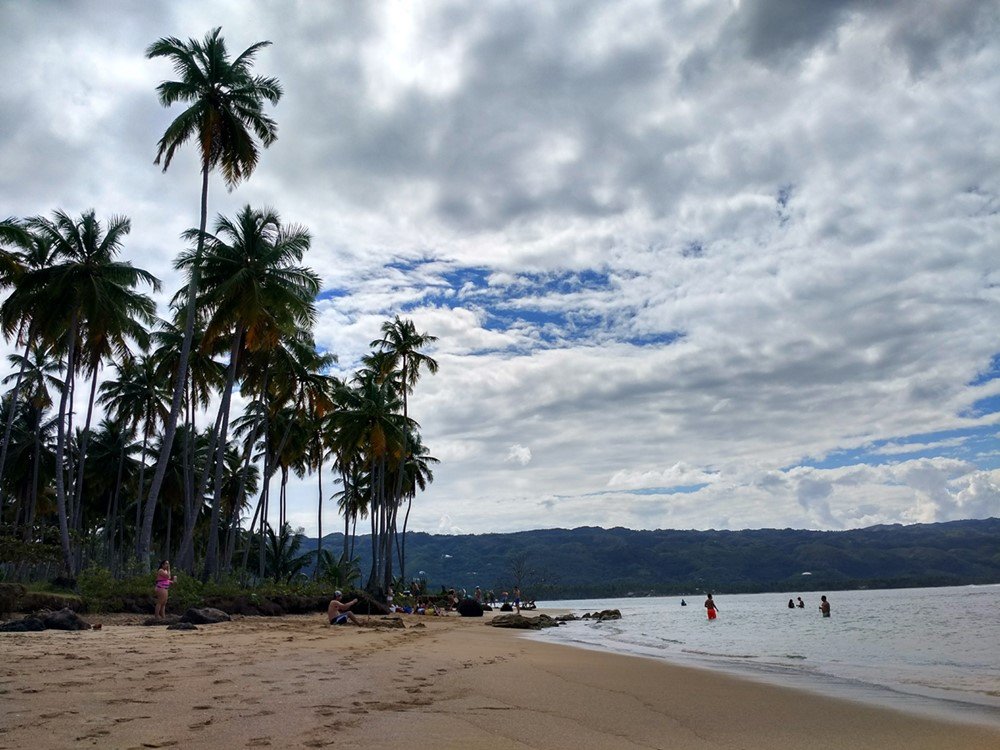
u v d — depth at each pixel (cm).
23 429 5312
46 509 6053
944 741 720
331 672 1031
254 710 705
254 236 3378
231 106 3262
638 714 833
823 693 1080
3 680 841
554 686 1042
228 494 6531
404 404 5381
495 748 597
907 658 1775
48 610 1939
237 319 3319
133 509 6756
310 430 5509
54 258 3469
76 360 3962
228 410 3359
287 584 3625
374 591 4847
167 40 3148
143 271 3359
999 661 1688
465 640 2030
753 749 670
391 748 578
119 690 791
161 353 4412
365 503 6844
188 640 1455
